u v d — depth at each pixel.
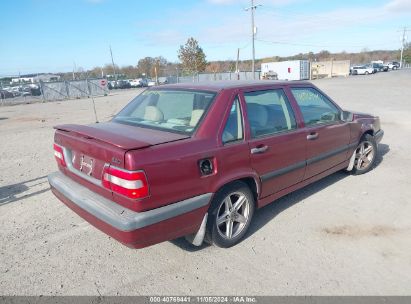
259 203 3.73
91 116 15.67
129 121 3.75
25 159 7.18
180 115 3.44
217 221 3.29
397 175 5.49
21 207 4.54
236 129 3.36
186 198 2.93
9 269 3.15
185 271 3.08
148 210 2.72
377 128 5.73
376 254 3.29
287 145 3.83
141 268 3.14
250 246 3.48
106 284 2.92
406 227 3.80
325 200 4.56
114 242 3.60
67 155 3.48
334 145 4.66
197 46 45.81
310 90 4.47
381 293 2.75
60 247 3.51
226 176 3.20
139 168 2.61
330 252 3.34
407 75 43.28
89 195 3.10
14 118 16.34
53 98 31.81
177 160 2.81
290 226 3.87
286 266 3.12
